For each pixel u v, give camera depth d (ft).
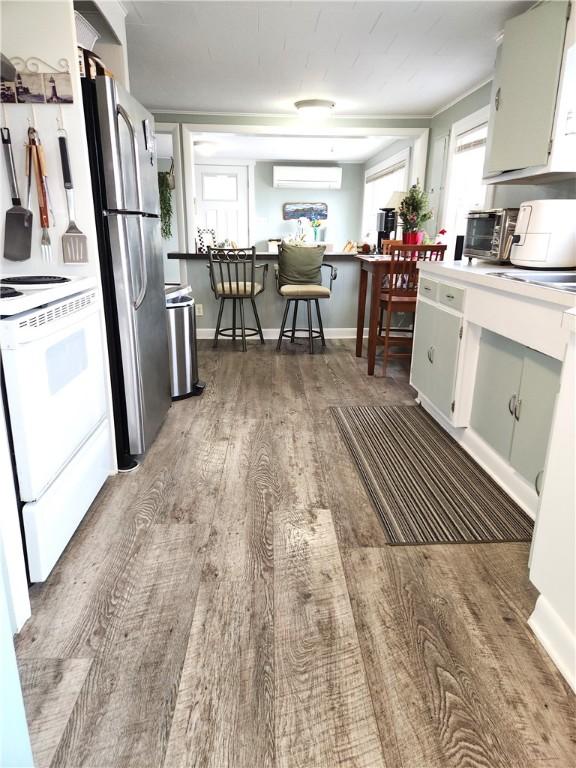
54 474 5.27
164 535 6.06
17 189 6.34
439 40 10.54
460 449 8.57
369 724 3.72
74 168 6.32
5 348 4.40
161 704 3.87
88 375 6.31
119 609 4.85
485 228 9.30
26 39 5.92
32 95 6.07
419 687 4.03
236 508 6.66
